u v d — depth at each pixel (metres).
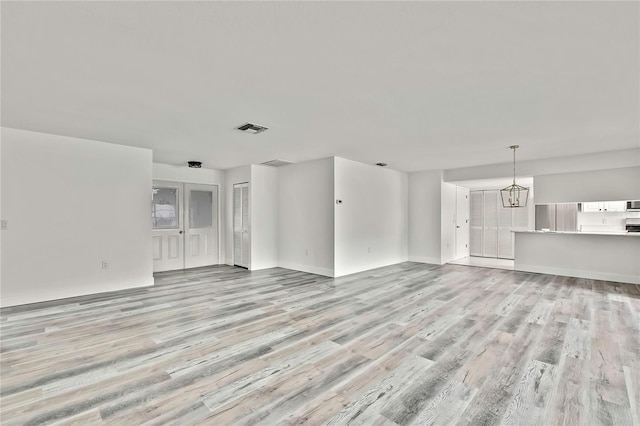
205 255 7.42
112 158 4.85
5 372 2.39
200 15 1.74
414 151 5.45
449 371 2.37
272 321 3.49
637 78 2.54
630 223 6.47
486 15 1.74
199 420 1.82
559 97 2.95
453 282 5.46
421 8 1.68
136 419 1.83
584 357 2.57
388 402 1.99
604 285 5.17
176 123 3.79
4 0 1.58
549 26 1.84
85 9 1.67
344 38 1.98
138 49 2.11
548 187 6.18
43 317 3.63
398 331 3.17
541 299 4.34
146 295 4.62
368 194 6.84
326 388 2.15
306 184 6.56
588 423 1.78
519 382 2.21
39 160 4.25
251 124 3.83
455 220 8.37
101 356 2.65
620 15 1.73
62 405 1.97
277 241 7.28
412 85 2.70
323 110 3.32
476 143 4.82
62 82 2.63
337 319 3.55
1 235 4.01
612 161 5.44
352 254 6.41
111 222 4.85
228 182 7.59
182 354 2.68
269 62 2.30
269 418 1.84
